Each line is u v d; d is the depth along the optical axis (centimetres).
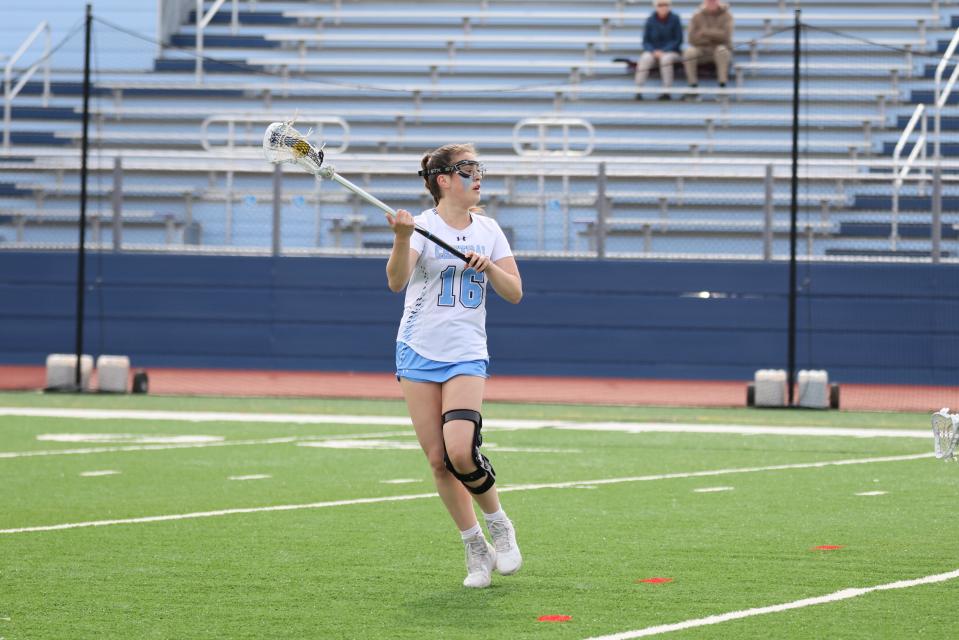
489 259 1984
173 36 9344
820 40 8762
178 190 7612
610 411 5538
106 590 1930
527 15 9194
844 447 4100
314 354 7338
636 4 9319
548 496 2959
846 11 9038
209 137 8275
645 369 7094
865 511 2723
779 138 8225
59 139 8488
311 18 9456
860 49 8644
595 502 2866
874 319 6906
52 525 2531
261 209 7462
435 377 1928
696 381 7050
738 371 7031
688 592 1909
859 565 2120
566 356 7138
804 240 7256
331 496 2952
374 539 2378
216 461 3625
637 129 8281
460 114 8375
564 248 7181
